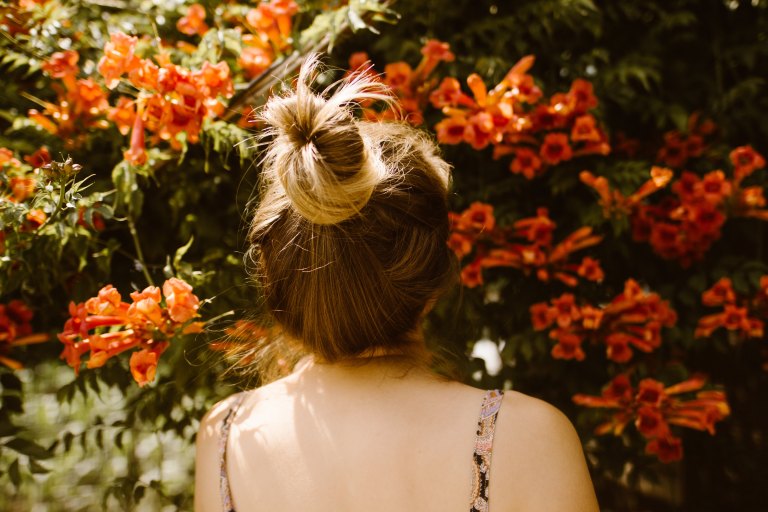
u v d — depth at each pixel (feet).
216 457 3.39
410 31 7.46
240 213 6.34
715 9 8.23
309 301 3.26
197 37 7.37
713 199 6.79
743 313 6.89
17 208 4.92
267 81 6.07
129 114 5.65
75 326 4.66
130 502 7.15
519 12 7.32
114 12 7.27
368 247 3.19
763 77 8.38
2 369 6.61
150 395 6.76
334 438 3.15
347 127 3.03
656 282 7.93
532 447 3.05
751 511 9.36
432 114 7.17
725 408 6.39
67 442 6.91
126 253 6.27
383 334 3.27
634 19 8.00
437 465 3.04
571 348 6.68
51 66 5.78
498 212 7.06
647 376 7.36
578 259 7.50
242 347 5.24
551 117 6.64
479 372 7.43
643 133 8.08
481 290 7.42
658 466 9.64
